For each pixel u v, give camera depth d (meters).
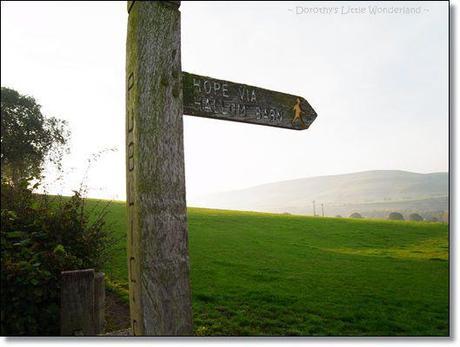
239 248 17.83
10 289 3.43
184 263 3.16
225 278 11.82
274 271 13.55
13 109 28.80
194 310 8.29
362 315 8.82
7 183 4.70
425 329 7.99
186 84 3.50
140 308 2.92
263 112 4.04
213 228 23.83
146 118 3.13
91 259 4.64
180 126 3.30
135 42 3.20
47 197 4.97
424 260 18.28
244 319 7.77
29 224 4.33
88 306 3.63
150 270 2.97
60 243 4.29
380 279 13.35
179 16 3.46
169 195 3.16
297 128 4.35
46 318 3.63
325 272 14.11
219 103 3.69
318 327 7.70
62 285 3.56
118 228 16.69
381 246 23.38
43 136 29.84
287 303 9.41
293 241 22.31
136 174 3.04
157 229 3.05
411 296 11.03
